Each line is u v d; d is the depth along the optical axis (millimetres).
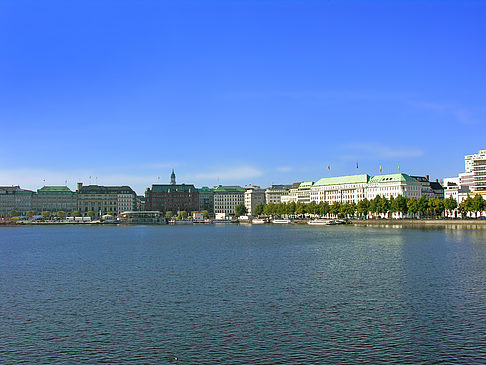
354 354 42719
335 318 53188
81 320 53719
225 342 45844
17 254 122250
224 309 57531
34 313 57000
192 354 43000
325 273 82875
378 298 62500
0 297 65875
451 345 44656
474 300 60719
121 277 81062
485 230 190750
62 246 148000
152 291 68562
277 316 54188
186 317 54219
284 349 43969
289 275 81188
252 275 81500
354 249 122188
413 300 61125
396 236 164625
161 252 123062
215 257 109125
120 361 41719
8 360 42219
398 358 41812
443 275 78625
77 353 43656
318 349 43906
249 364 40781
